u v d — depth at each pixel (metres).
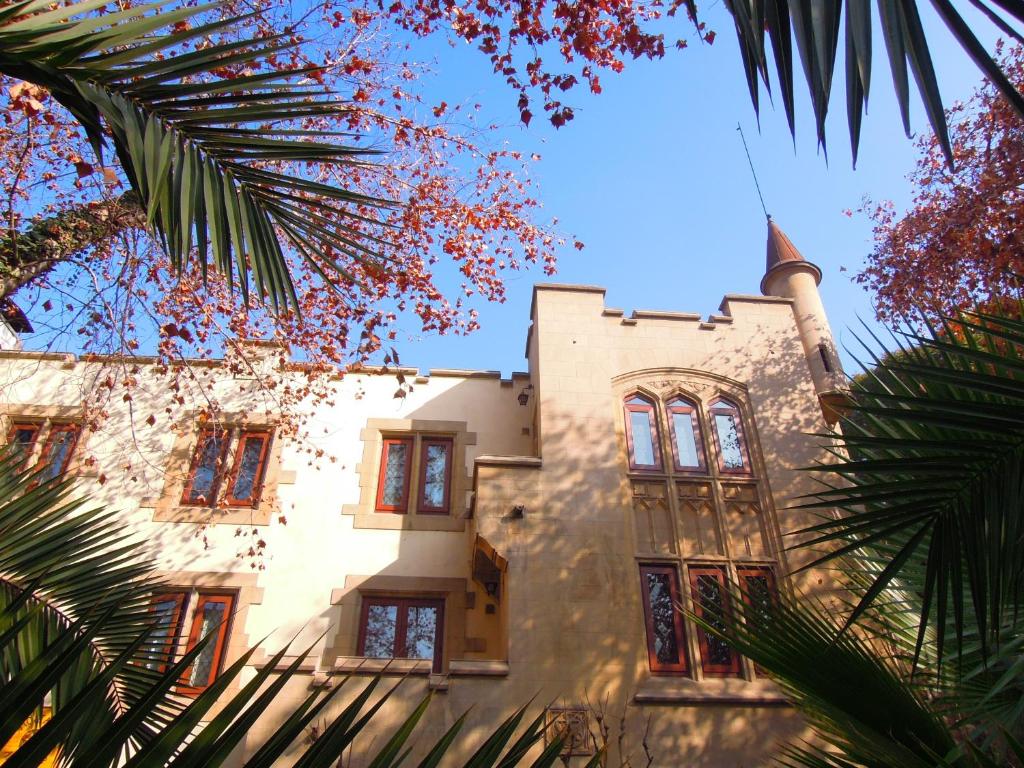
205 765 1.46
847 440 3.84
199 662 10.46
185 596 10.98
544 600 9.57
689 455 11.55
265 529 11.72
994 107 11.62
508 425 13.23
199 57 2.69
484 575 10.95
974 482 3.27
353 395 13.21
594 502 10.54
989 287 11.45
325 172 9.02
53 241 7.73
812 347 13.30
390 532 11.90
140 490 11.83
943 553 3.40
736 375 12.35
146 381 12.77
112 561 4.59
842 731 4.21
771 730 8.81
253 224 3.08
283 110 2.97
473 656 10.73
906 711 3.74
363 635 10.98
